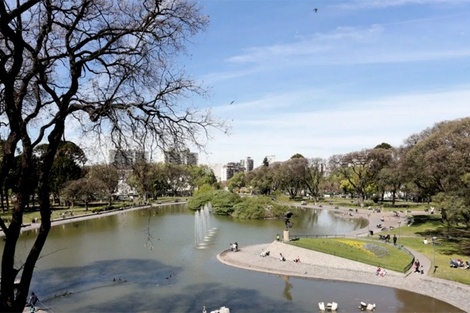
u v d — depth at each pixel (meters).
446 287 38.19
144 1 12.48
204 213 109.38
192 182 187.75
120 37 12.65
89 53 12.52
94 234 74.00
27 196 11.20
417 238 65.50
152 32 12.45
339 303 34.19
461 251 54.22
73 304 34.16
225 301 34.91
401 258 48.25
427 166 57.91
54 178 105.50
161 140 13.53
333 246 52.69
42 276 43.03
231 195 111.44
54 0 12.01
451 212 49.31
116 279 41.88
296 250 51.41
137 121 13.23
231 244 60.75
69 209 117.44
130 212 116.00
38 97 12.05
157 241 65.81
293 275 43.31
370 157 122.62
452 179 55.88
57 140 11.84
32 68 11.45
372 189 135.75
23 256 52.84
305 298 35.59
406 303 34.06
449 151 55.09
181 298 35.75
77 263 49.38
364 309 32.59
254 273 44.59
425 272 43.38
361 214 107.38
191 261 50.59
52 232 76.62
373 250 51.50
